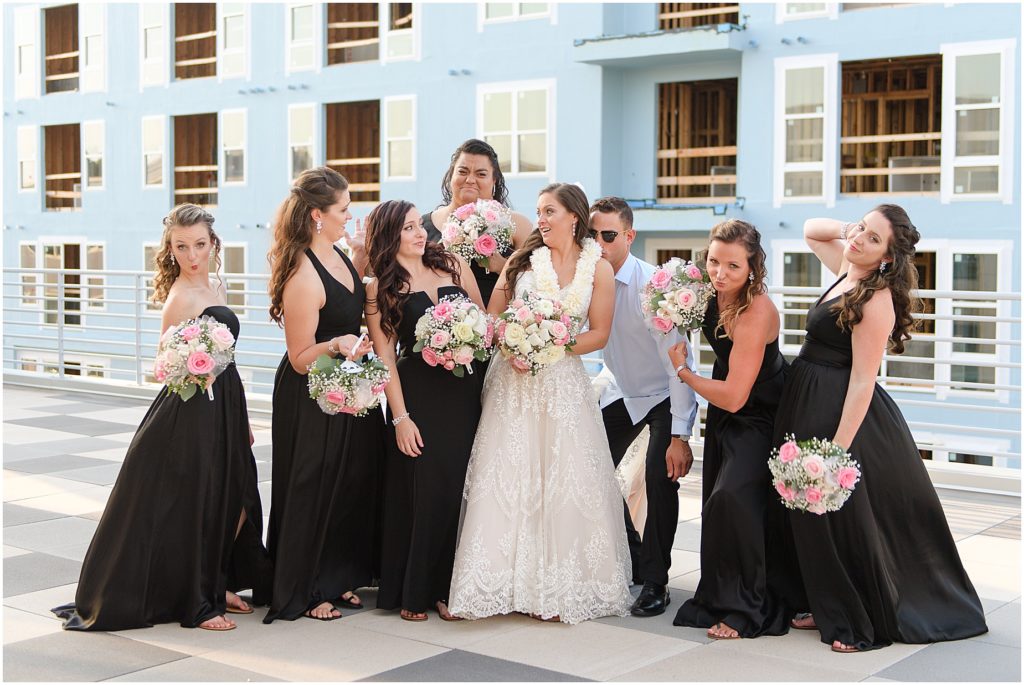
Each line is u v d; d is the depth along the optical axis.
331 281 4.21
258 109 22.23
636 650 3.91
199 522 4.12
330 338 4.26
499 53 19.16
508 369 4.38
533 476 4.29
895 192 16.83
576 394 4.35
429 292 4.39
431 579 4.28
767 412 4.27
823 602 3.99
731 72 17.80
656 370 4.66
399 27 20.77
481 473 4.29
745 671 3.68
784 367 4.33
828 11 16.52
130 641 3.97
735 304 4.12
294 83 21.66
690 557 5.21
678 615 4.22
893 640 3.97
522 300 4.23
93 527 5.70
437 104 19.89
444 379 4.35
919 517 4.08
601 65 18.27
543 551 4.25
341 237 4.26
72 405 10.21
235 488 4.27
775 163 17.09
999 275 15.48
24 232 26.42
